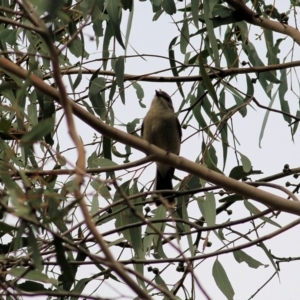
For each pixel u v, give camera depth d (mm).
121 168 9336
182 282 9508
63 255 6465
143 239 10594
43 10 7137
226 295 9844
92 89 10672
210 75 11781
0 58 8711
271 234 8875
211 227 8867
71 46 10961
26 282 8461
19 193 5938
